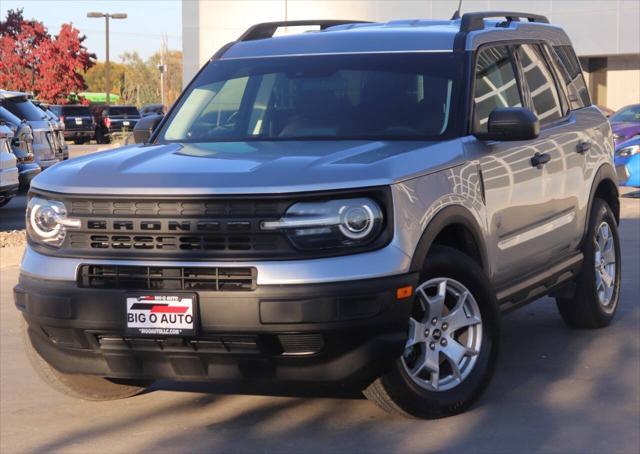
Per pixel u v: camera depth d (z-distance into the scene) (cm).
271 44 673
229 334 483
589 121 758
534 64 700
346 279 479
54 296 507
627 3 3741
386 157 517
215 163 518
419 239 506
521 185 622
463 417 544
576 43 3869
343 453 491
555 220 675
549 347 700
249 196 482
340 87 620
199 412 564
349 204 486
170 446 508
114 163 533
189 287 488
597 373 632
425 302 525
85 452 502
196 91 656
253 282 480
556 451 490
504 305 612
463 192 551
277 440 512
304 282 476
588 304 737
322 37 665
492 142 595
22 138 1684
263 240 483
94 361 518
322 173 492
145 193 493
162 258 491
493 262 589
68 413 570
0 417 564
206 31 4709
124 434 529
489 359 555
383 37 648
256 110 624
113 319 496
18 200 2027
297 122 605
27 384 633
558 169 676
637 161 1609
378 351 488
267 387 608
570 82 760
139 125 656
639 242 1195
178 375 508
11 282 1015
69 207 510
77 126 4575
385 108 599
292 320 475
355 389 598
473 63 611
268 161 514
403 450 493
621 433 516
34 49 5294
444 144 558
